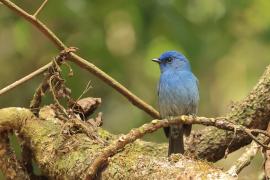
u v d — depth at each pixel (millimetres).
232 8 14891
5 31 14938
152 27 13961
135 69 14711
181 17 13891
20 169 8242
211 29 14664
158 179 6406
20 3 14062
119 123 14523
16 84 8672
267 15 15664
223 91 17156
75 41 13984
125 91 9555
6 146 8234
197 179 6145
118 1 13922
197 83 10883
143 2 13867
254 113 8922
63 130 7844
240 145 9016
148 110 9766
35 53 14820
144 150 8992
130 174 6711
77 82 13375
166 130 9625
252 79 16844
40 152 7914
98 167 6973
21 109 8414
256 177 10109
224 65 17000
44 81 8523
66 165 7457
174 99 10719
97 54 13867
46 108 8609
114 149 6969
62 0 13734
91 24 13984
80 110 8742
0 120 8242
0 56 14969
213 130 9031
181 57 11039
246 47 16250
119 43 14922
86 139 7754
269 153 7508
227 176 6086
